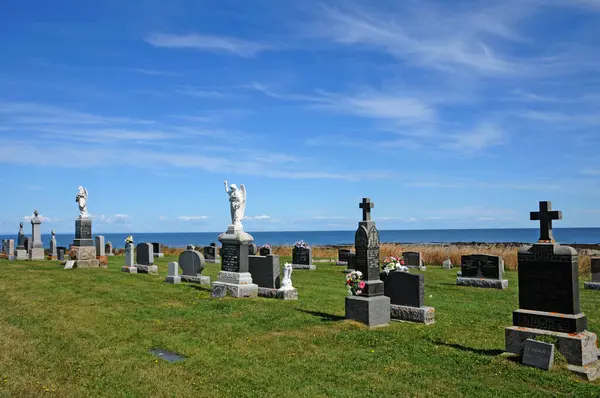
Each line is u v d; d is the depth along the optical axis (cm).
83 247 2869
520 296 1088
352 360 1076
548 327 1035
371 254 1441
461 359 1077
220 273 1989
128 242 2683
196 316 1501
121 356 1077
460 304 1908
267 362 1057
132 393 867
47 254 3922
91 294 1853
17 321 1349
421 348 1171
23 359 1017
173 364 1031
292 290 1912
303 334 1293
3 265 2816
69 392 855
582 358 976
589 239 19662
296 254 3356
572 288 1012
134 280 2300
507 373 971
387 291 1556
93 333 1259
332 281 2592
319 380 949
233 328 1348
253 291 1916
